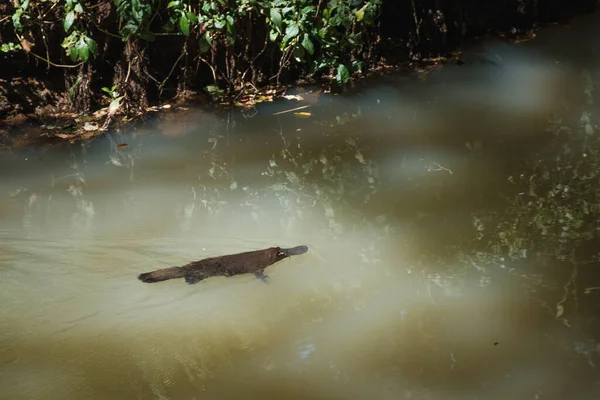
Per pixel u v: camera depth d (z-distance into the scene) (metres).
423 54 10.48
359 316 4.78
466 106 8.76
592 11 12.29
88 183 6.69
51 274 5.14
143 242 5.58
